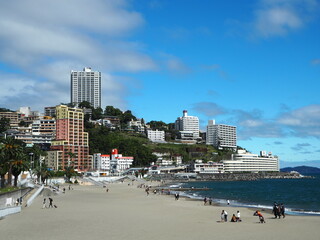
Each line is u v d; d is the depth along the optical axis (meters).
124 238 49.31
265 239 49.44
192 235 51.94
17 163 121.50
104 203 107.19
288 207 106.12
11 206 78.88
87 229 56.72
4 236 50.53
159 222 65.56
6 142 122.94
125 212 82.31
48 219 68.06
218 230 56.62
